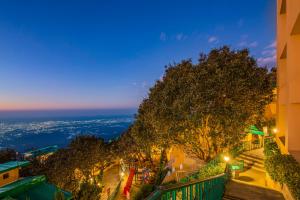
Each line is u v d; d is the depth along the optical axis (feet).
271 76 65.57
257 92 58.85
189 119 57.82
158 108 67.21
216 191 29.78
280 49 48.14
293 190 29.14
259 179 48.08
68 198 55.67
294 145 37.50
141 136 102.06
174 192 15.20
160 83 74.74
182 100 58.59
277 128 53.11
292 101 35.17
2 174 61.41
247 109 56.90
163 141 69.56
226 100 55.88
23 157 103.55
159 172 94.48
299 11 28.22
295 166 33.14
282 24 48.34
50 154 119.14
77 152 112.78
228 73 57.31
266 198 32.86
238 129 56.13
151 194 12.46
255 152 67.92
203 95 56.34
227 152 53.42
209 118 58.23
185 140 63.00
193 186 21.57
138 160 123.54
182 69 65.77
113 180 125.08
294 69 35.06
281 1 44.21
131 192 94.84
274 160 39.68
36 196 52.44
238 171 48.29
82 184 79.25
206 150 63.57
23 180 56.65
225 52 62.54
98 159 128.57
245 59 61.87
